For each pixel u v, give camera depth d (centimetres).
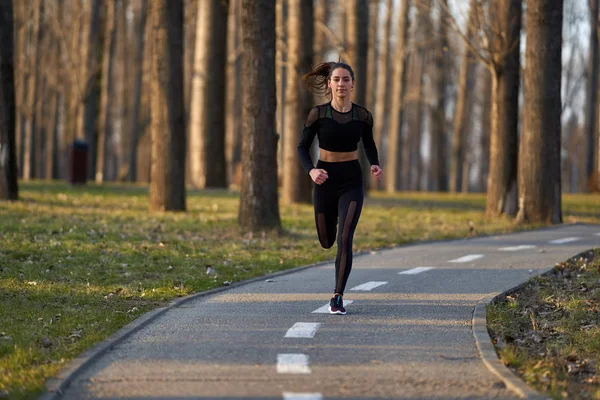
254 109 3409
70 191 5681
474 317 1770
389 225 4153
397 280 2330
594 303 2002
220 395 1218
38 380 1282
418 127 13150
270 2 3366
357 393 1229
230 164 10331
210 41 6731
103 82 10406
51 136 11481
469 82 12550
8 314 1806
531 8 4134
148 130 11806
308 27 5453
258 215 3438
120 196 5462
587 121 8856
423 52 11462
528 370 1370
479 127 14575
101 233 3141
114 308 1908
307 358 1431
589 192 8544
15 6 9575
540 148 4219
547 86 4159
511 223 4306
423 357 1444
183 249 2906
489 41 4641
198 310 1892
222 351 1484
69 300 1973
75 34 9862
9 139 4384
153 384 1279
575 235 3628
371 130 1831
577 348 1580
